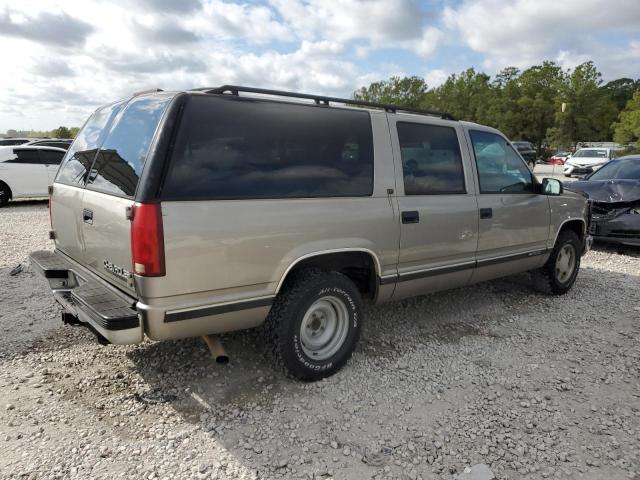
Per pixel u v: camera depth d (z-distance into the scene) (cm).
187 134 294
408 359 406
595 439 305
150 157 284
